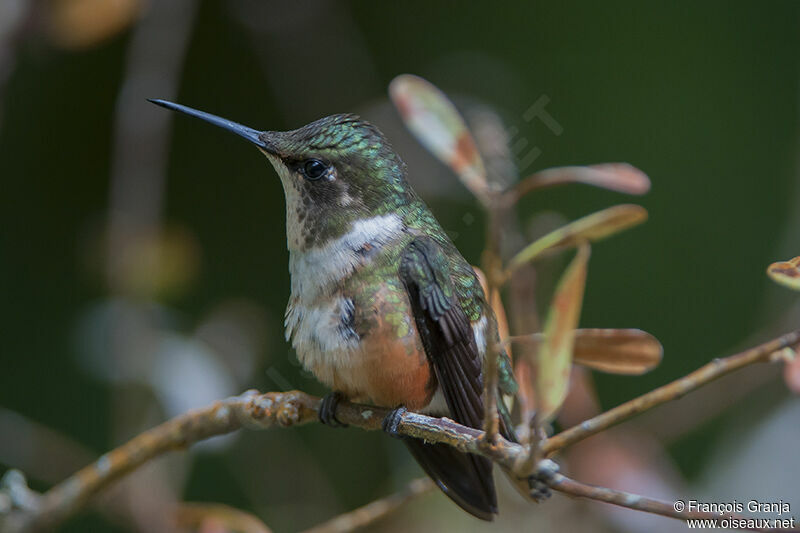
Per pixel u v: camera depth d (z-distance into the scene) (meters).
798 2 12.62
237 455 9.54
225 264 11.56
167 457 7.64
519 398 5.34
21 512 5.61
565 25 12.59
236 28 11.26
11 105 11.15
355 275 5.70
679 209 12.29
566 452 7.43
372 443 10.52
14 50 8.20
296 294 5.92
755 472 8.85
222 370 8.23
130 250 8.50
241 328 8.80
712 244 12.20
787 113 12.37
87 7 8.17
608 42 12.60
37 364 10.98
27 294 11.14
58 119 11.34
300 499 9.49
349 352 5.55
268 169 11.83
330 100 11.00
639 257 12.20
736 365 3.80
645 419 8.68
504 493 7.94
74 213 11.38
